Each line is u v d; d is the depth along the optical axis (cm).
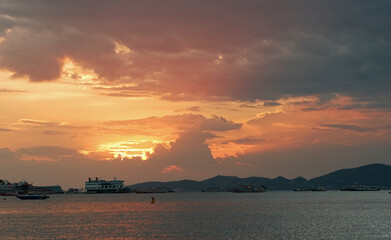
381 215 14738
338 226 11119
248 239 8925
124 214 16088
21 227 11444
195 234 9725
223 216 14675
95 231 10412
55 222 12825
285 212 16550
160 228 10912
